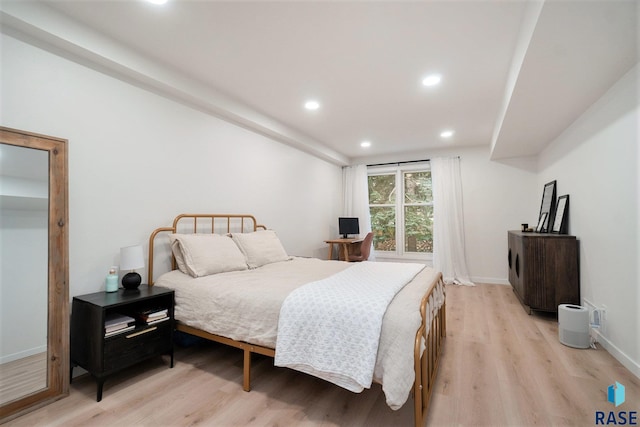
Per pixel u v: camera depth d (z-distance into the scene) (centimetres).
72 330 195
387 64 241
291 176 432
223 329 196
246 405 170
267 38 209
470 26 193
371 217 591
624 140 211
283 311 173
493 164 488
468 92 292
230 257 265
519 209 470
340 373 148
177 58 235
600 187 249
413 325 145
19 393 165
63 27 185
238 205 335
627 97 205
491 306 362
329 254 500
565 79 213
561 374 201
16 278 171
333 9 179
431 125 392
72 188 200
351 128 406
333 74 259
